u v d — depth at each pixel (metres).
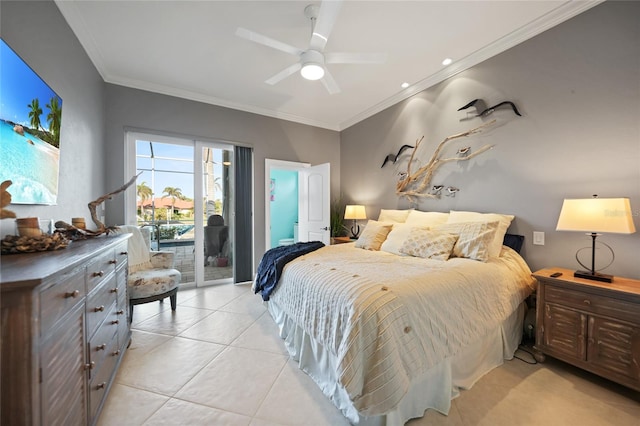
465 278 1.77
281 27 2.33
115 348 1.72
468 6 2.10
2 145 1.19
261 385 1.70
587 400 1.56
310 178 4.71
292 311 2.00
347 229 4.86
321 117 4.62
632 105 1.87
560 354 1.83
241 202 4.06
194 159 3.75
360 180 4.58
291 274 2.14
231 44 2.57
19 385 0.78
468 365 1.69
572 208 1.88
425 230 2.62
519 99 2.47
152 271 2.86
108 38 2.45
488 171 2.72
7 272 0.85
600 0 1.99
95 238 1.83
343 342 1.34
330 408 1.50
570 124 2.16
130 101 3.26
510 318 2.09
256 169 4.19
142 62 2.86
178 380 1.74
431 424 1.38
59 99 1.82
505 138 2.58
